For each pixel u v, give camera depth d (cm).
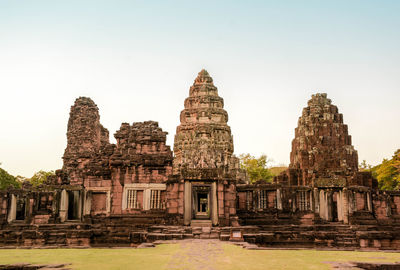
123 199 4184
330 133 6353
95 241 3834
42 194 4191
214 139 6806
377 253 2642
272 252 2355
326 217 4028
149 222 4047
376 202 4103
